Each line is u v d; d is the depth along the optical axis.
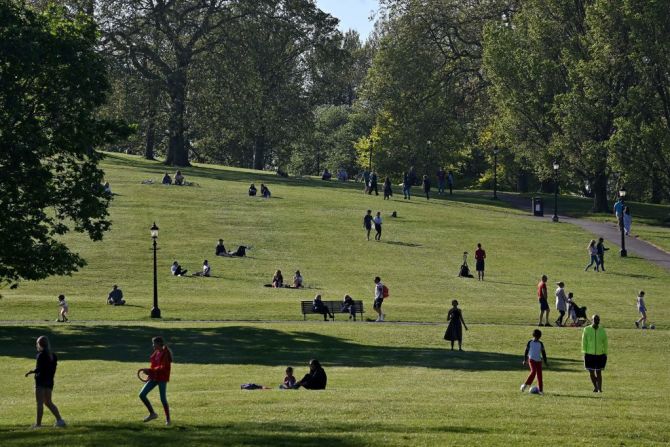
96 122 38.97
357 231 65.56
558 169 77.44
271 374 28.00
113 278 50.72
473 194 94.06
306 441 17.42
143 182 82.19
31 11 38.41
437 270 55.22
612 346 35.34
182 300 45.44
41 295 46.22
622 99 74.44
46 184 37.41
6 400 23.89
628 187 87.06
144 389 19.36
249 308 43.56
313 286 50.28
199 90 96.75
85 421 19.67
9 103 36.31
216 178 90.19
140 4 96.50
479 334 37.25
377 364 30.39
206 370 28.78
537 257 59.94
